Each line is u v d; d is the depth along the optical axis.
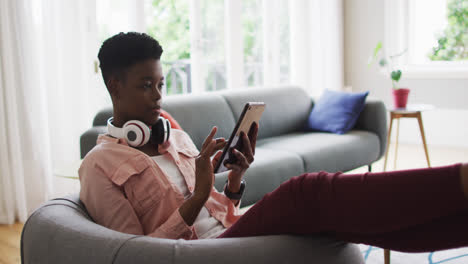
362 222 0.91
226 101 3.46
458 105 5.06
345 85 5.75
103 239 1.03
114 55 1.22
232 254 0.96
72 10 3.34
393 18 5.39
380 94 5.56
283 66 5.18
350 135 3.60
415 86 5.30
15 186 3.13
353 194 0.91
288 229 1.03
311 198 0.97
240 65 4.70
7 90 3.05
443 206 0.82
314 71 5.45
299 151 3.15
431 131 5.22
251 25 4.82
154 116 1.26
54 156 3.32
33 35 3.17
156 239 1.02
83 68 3.40
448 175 0.82
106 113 2.70
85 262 1.02
